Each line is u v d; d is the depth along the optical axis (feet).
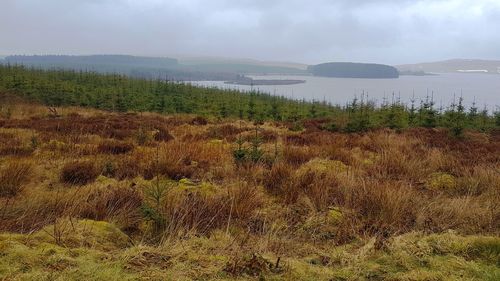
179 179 19.58
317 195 15.61
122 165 21.16
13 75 86.58
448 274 9.14
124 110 68.59
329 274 9.09
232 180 18.31
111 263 8.72
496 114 48.26
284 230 12.69
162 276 8.39
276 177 18.53
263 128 44.55
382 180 18.99
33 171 19.13
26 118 47.88
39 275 7.80
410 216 13.84
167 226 11.71
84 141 29.76
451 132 37.06
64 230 10.52
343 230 12.50
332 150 26.71
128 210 13.25
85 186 17.16
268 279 8.68
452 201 15.31
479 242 10.76
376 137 34.37
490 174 19.93
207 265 9.15
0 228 11.07
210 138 34.22
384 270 9.41
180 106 69.97
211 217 13.02
